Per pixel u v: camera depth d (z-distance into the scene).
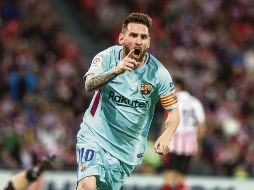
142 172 38.88
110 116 18.34
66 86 50.31
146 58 18.27
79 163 18.27
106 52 18.33
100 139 18.38
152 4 66.31
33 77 49.03
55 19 60.88
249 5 69.88
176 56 60.62
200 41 64.06
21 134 41.16
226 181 38.03
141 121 18.48
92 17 64.62
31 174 19.73
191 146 32.81
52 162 20.11
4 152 39.44
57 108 47.28
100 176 18.23
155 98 18.58
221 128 52.41
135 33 17.52
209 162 47.34
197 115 32.94
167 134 17.98
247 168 46.12
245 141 50.69
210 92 57.88
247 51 65.25
